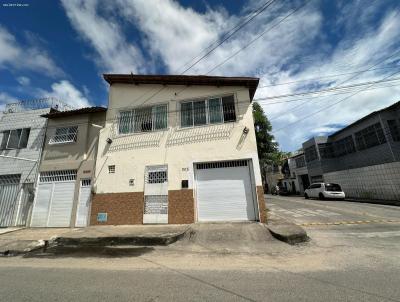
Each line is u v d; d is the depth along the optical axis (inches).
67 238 333.4
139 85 487.8
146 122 466.6
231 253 252.7
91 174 459.8
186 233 335.0
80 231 374.3
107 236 325.4
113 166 452.4
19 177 510.3
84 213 446.0
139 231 346.6
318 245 267.3
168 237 306.8
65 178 480.4
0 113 580.7
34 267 228.2
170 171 422.6
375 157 832.3
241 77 423.2
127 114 479.5
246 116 415.8
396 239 276.8
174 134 439.8
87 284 172.4
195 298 141.4
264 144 896.3
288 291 147.3
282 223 361.4
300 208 617.6
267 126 887.7
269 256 235.3
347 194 861.2
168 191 413.7
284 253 243.4
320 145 1101.1
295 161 1440.7
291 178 1514.5
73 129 508.7
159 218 405.7
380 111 798.5
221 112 433.7
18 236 382.0
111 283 173.0
